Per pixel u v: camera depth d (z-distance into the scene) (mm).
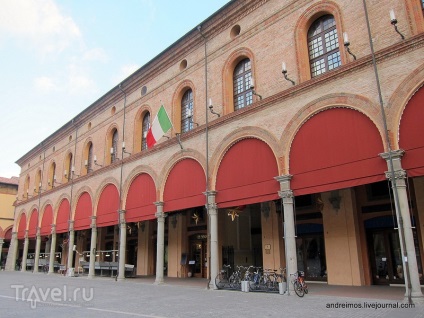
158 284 19422
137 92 25969
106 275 27453
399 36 12469
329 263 17062
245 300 12453
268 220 19250
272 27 17000
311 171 13664
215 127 18125
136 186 23125
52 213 33750
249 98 18031
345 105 13039
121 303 12422
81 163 31406
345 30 14180
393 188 11273
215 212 17047
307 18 15695
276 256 18562
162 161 21109
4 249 49812
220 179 17250
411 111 11445
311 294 13297
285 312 9734
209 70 19922
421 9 12383
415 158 11141
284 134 14742
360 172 12328
